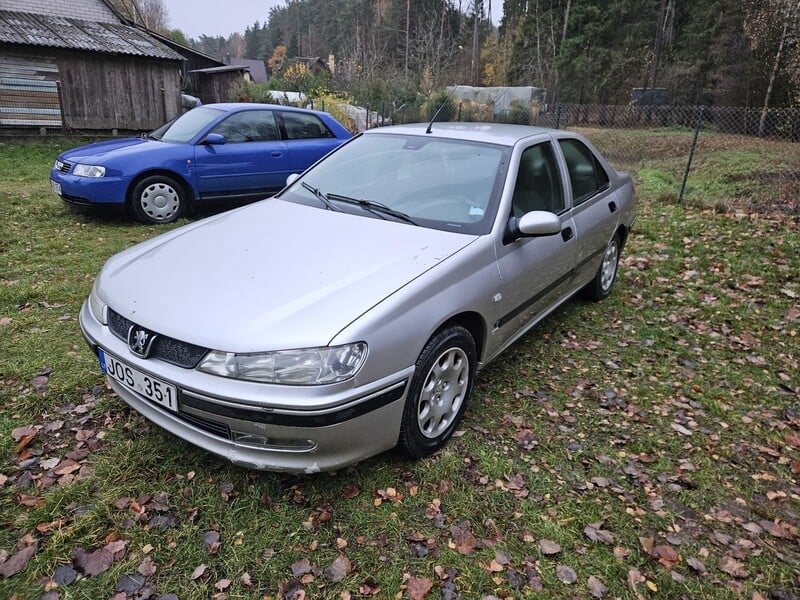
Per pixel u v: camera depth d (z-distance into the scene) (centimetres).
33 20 1455
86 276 482
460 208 303
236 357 205
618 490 253
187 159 675
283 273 245
